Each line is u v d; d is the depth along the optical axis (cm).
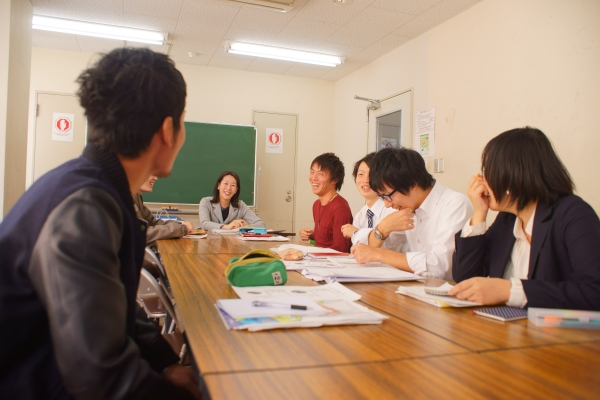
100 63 76
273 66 541
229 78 554
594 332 89
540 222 120
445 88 394
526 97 314
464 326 92
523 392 59
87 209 62
